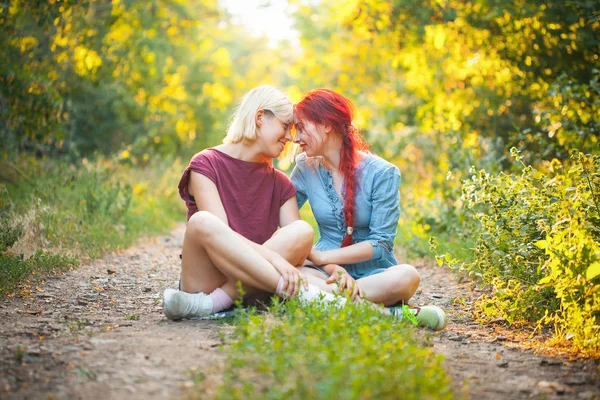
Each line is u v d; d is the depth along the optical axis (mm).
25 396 2641
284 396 2441
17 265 5215
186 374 2869
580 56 7594
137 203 10539
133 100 15328
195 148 18797
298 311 3396
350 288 3963
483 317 4410
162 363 3018
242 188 4281
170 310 3896
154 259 7023
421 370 2744
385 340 3068
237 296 4012
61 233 6805
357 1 9344
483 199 4613
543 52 7848
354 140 4352
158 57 15328
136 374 2875
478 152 8039
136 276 5855
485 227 4699
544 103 8023
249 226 4281
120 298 4832
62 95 9805
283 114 4270
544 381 3025
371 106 15031
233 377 2736
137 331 3633
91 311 4324
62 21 8781
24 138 9188
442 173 8422
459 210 7375
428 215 7668
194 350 3207
